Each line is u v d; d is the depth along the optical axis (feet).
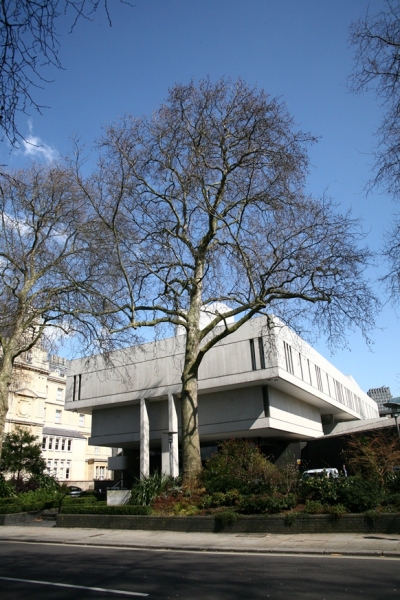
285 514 43.06
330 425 162.91
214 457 58.08
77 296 74.59
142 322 59.98
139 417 119.24
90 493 114.83
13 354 76.79
